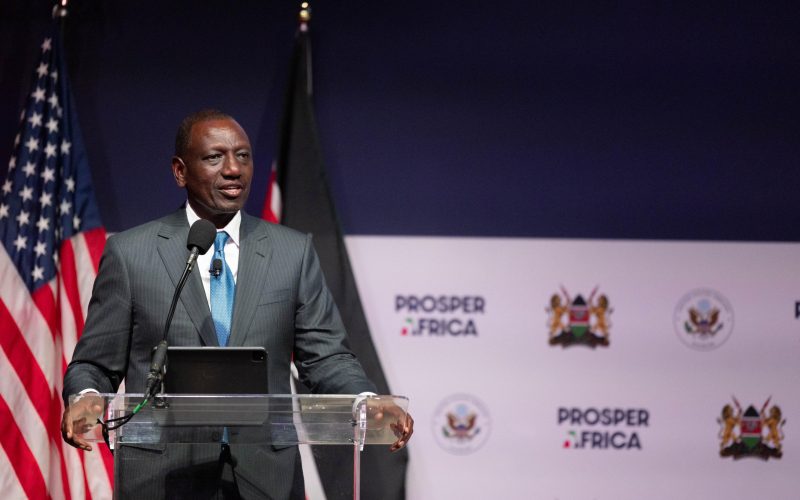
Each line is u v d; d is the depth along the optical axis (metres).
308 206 14.20
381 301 14.50
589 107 14.88
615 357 14.44
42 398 13.22
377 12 14.95
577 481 14.29
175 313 8.72
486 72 14.91
